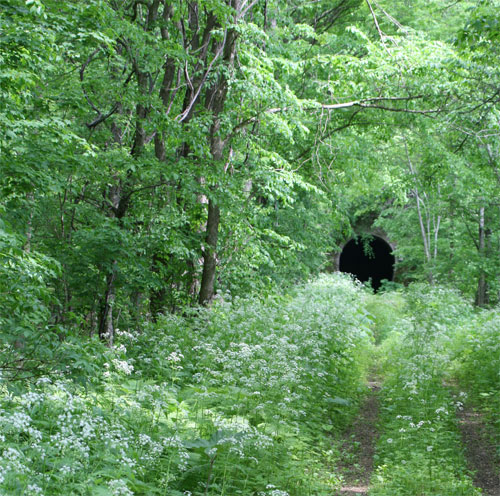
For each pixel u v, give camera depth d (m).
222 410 8.68
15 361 6.66
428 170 21.67
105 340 10.98
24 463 4.68
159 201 13.16
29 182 8.54
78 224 13.79
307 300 17.78
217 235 15.67
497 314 20.80
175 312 15.32
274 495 5.87
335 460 9.12
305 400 10.48
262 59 15.76
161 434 6.95
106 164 11.10
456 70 16.12
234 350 11.12
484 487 8.05
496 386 13.16
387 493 7.47
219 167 12.55
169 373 9.87
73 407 5.57
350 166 21.09
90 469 5.38
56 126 9.01
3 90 8.34
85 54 12.37
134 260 11.39
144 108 13.44
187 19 16.62
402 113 20.52
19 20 8.01
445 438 9.41
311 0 22.11
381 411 12.24
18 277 6.84
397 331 22.98
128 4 14.66
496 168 19.55
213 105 15.72
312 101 17.61
